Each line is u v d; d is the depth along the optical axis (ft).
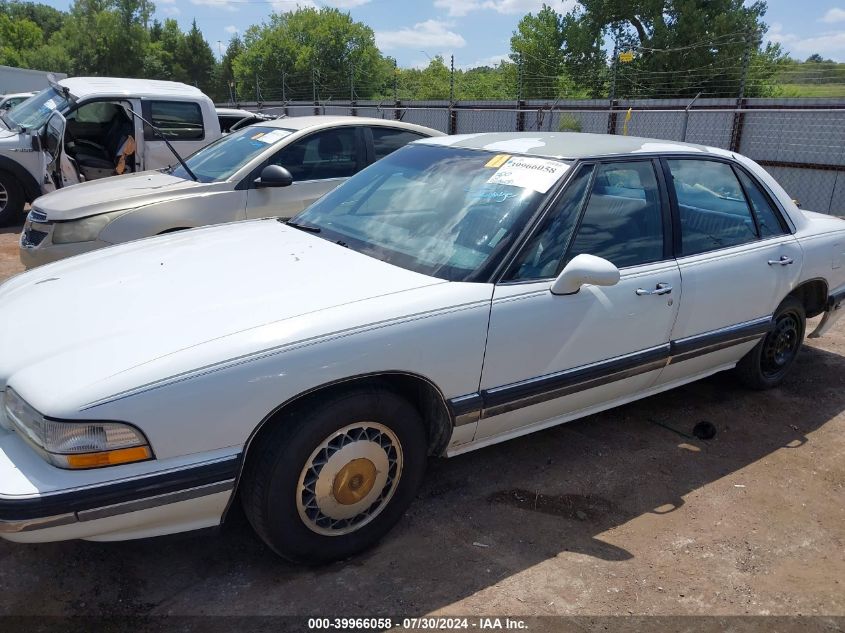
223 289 9.20
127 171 27.91
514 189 10.84
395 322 8.67
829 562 9.56
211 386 7.54
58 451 7.11
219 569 8.98
